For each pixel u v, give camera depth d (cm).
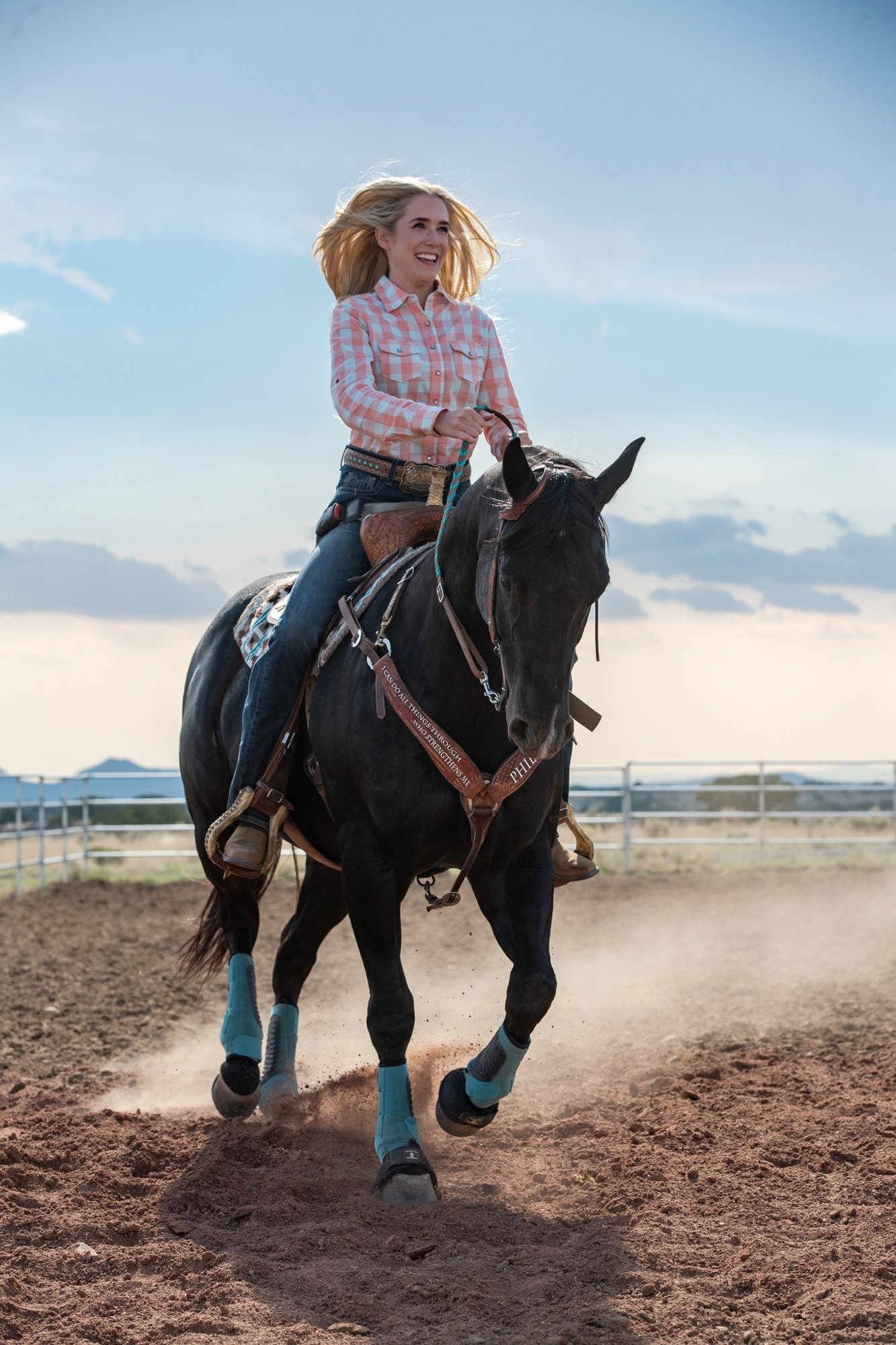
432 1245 387
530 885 441
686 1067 638
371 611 455
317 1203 436
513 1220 412
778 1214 411
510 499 366
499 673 402
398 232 498
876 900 1456
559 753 448
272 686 480
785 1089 589
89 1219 411
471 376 497
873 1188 429
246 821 484
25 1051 789
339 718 444
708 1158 474
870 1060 653
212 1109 616
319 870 576
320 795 498
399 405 438
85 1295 354
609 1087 609
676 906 1444
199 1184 446
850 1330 326
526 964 427
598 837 2172
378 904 437
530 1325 330
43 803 1814
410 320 493
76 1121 531
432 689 419
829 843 1944
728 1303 344
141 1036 848
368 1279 363
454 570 409
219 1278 363
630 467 371
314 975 1081
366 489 495
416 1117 548
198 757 581
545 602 347
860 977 932
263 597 552
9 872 2017
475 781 410
